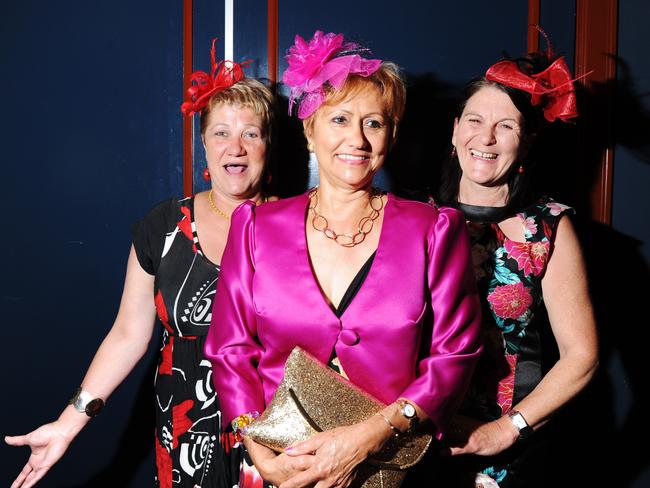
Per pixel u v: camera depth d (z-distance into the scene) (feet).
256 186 5.50
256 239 4.27
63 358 6.61
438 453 4.62
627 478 6.58
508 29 6.32
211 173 5.43
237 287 4.25
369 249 4.18
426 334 4.30
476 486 4.92
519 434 4.77
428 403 4.05
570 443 6.59
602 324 6.52
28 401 6.66
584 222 6.42
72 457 6.67
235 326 4.27
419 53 6.33
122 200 6.50
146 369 6.59
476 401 5.00
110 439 6.64
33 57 6.44
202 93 5.31
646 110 6.34
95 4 6.38
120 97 6.44
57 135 6.49
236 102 5.29
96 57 6.42
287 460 3.86
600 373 6.56
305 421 3.86
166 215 5.47
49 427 5.33
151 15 6.37
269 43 6.34
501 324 4.99
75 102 6.46
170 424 5.29
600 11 6.29
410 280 4.06
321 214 4.26
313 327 4.03
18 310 6.62
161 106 6.42
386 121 4.18
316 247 4.21
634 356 6.54
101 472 6.66
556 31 6.32
